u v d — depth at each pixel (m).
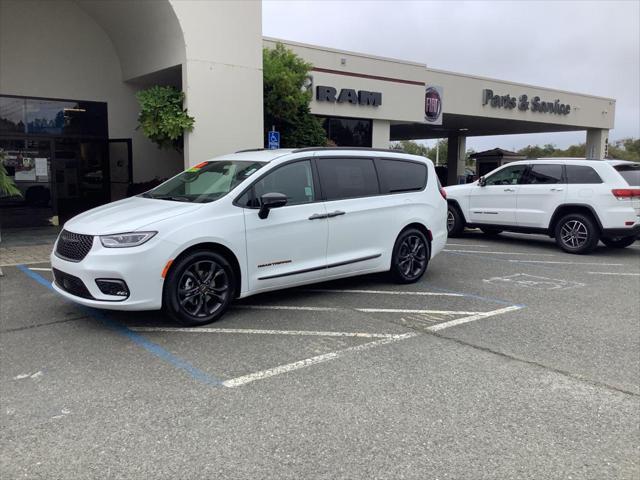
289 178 6.40
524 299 7.15
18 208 12.81
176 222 5.43
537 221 11.55
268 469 3.17
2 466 3.19
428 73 21.50
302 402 4.02
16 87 12.38
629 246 12.48
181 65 11.34
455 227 13.21
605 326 5.99
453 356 4.99
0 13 11.97
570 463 3.26
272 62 13.58
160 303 5.39
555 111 27.12
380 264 7.36
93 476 3.09
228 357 4.89
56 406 3.94
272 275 6.17
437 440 3.51
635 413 3.92
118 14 12.27
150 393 4.15
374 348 5.17
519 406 4.00
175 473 3.12
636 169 10.98
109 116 13.69
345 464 3.23
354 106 17.25
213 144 11.62
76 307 6.41
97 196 13.79
